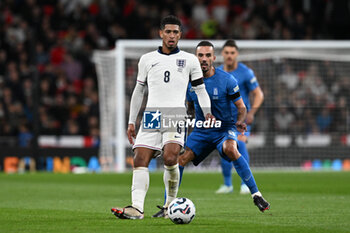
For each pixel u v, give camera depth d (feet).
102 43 296.10
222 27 314.35
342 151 253.24
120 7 309.42
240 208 101.50
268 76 244.22
